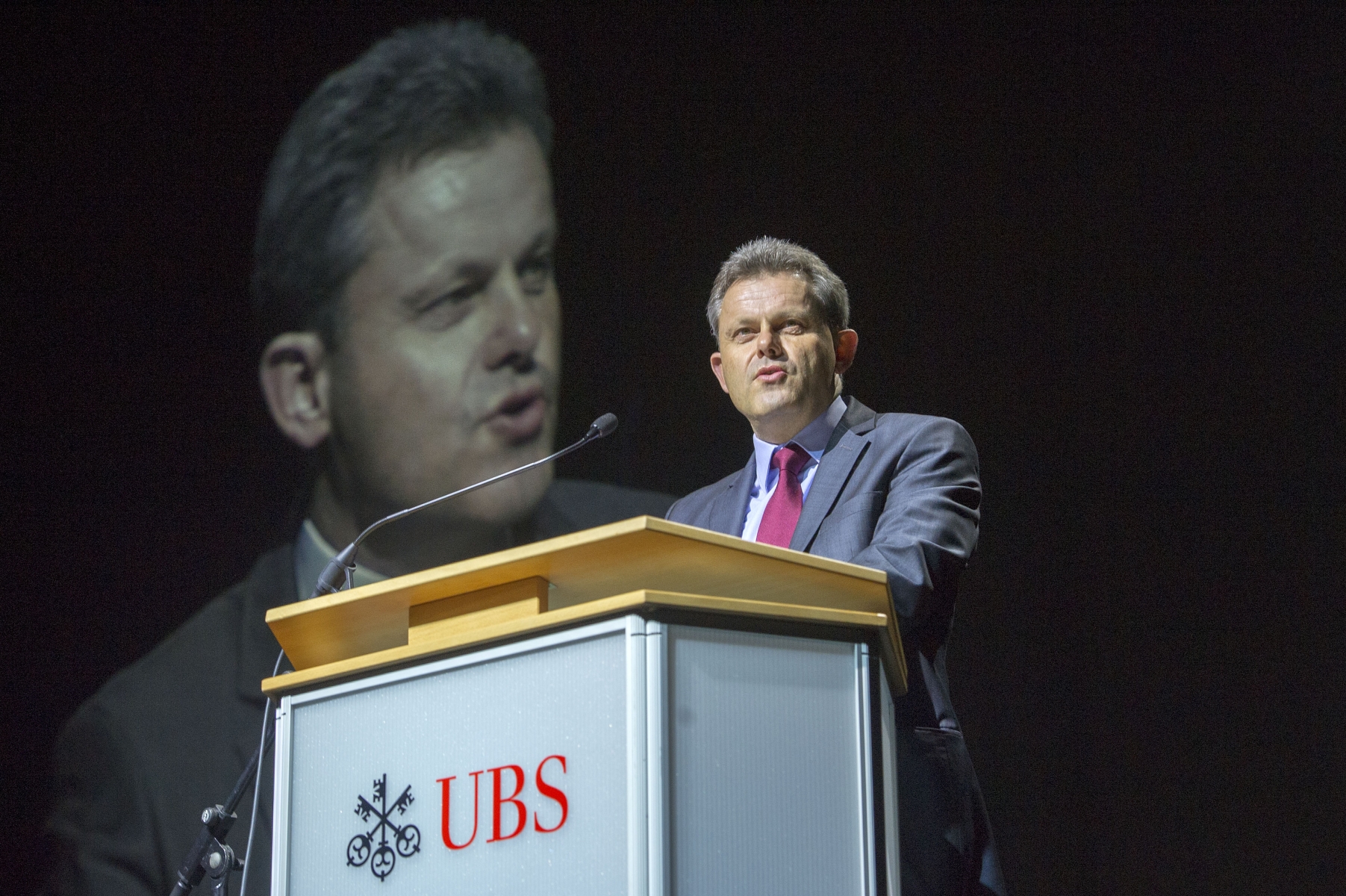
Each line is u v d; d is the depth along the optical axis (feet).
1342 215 13.64
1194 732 12.88
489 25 14.53
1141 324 13.83
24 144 14.64
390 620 6.05
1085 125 14.26
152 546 13.62
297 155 14.26
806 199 14.55
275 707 5.90
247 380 13.94
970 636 13.38
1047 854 12.82
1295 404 13.39
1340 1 13.98
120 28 14.83
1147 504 13.47
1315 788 12.53
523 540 13.53
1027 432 13.78
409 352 13.73
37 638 13.34
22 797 12.89
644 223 14.46
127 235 14.38
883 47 14.73
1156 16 14.30
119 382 14.06
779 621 5.21
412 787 5.31
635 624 4.92
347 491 13.55
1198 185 13.97
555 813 4.93
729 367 8.68
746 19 14.94
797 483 8.32
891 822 5.52
